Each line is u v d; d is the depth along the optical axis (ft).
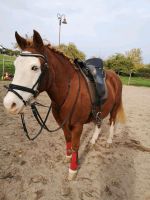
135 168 11.21
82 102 8.93
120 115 13.66
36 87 7.26
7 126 15.71
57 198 8.55
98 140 14.35
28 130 15.24
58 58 8.43
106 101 10.83
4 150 11.89
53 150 12.37
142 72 95.76
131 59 100.07
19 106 7.00
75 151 9.46
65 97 8.60
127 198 8.86
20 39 7.43
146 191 9.40
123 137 15.48
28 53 7.15
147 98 37.09
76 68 9.40
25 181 9.40
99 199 8.66
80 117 9.09
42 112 20.80
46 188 9.06
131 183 9.88
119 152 12.89
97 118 10.37
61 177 9.87
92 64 11.02
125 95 39.29
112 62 91.97
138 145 14.12
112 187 9.46
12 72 48.78
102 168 10.92
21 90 6.97
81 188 9.24
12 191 8.74
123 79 79.41
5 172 9.91
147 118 22.03
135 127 18.37
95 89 9.57
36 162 10.96
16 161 10.89
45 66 7.43
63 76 8.50
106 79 11.92
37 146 12.73
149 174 10.74
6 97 7.01
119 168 11.05
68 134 10.28
